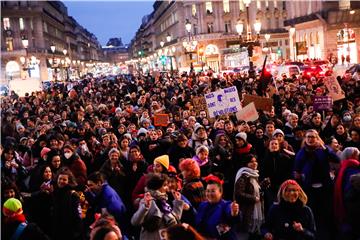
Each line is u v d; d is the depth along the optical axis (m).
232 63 61.00
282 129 12.31
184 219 6.94
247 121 13.01
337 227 7.92
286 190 6.47
